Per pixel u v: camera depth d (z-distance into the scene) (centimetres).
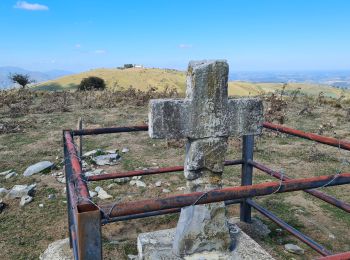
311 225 470
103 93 1791
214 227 327
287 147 835
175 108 288
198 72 291
